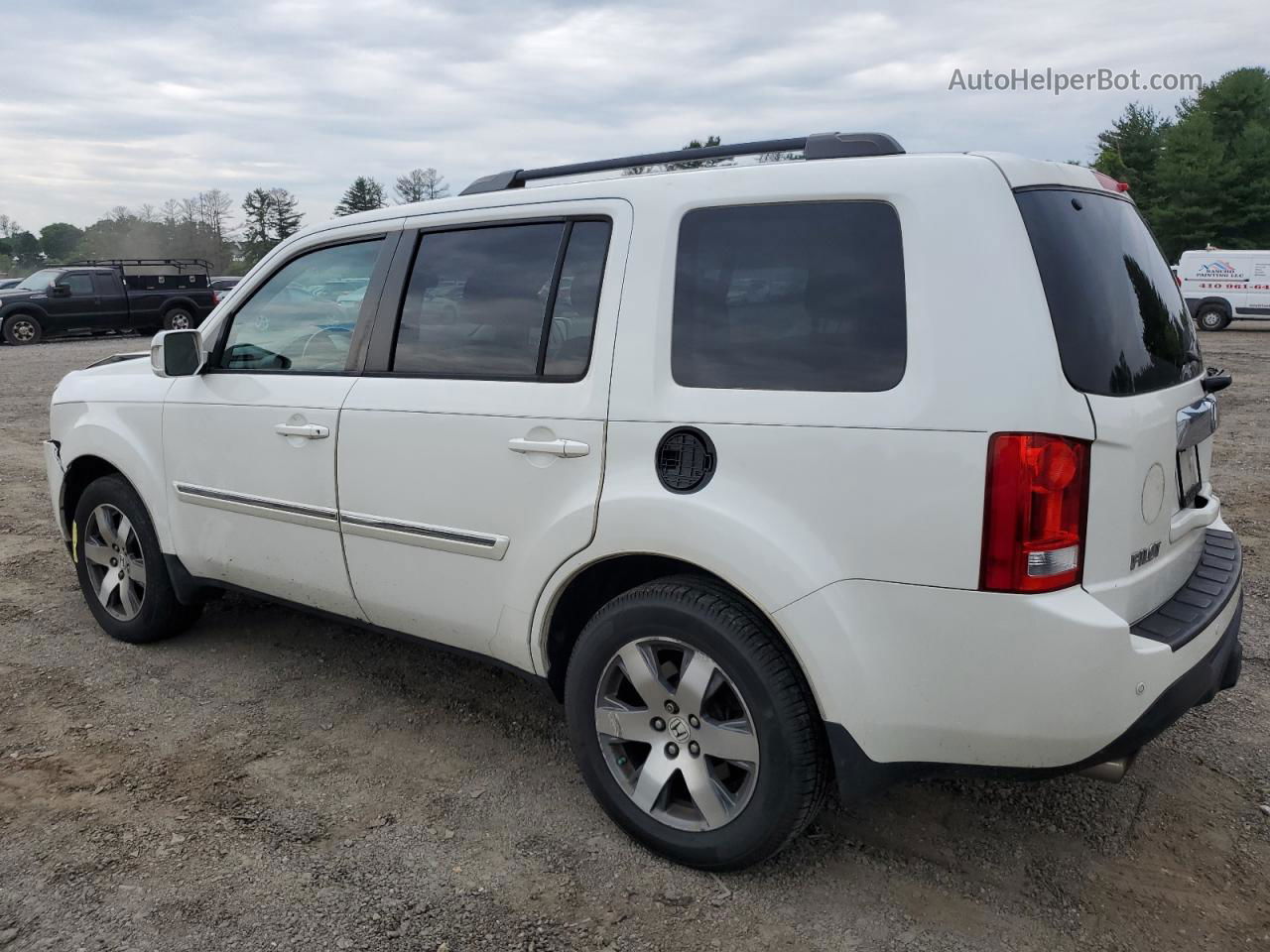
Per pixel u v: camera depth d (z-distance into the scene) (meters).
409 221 3.36
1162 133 53.19
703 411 2.55
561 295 2.92
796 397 2.43
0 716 3.68
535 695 3.89
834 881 2.69
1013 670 2.22
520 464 2.88
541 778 3.25
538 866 2.76
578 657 2.83
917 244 2.33
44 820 2.97
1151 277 2.78
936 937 2.46
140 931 2.47
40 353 19.67
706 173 2.70
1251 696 3.80
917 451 2.26
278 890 2.64
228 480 3.76
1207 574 2.84
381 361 3.33
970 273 2.26
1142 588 2.46
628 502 2.63
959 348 2.24
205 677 4.04
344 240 3.55
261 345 3.76
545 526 2.84
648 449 2.63
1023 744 2.28
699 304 2.64
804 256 2.49
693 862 2.68
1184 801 3.08
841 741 2.41
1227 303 24.41
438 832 2.93
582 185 2.95
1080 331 2.29
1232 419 10.70
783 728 2.46
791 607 2.38
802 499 2.40
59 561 5.68
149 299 23.81
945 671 2.29
